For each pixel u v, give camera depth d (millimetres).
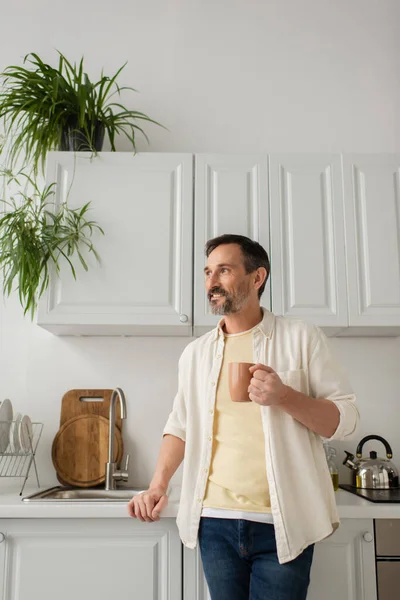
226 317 1560
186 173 2186
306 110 2621
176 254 2123
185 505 1476
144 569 1709
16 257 2094
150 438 2322
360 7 2695
